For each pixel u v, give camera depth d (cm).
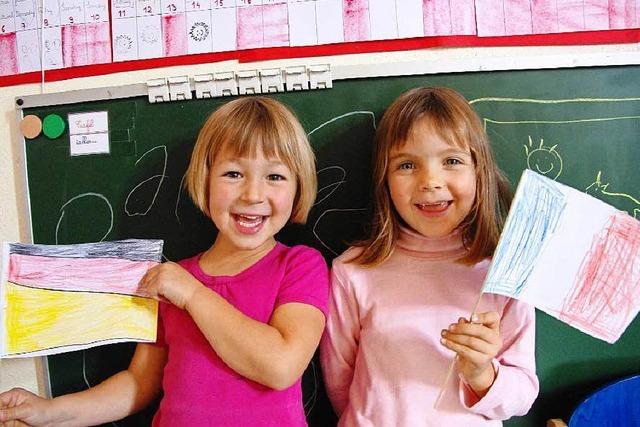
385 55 85
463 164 71
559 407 83
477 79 83
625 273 66
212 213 73
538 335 84
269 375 65
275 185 72
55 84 88
